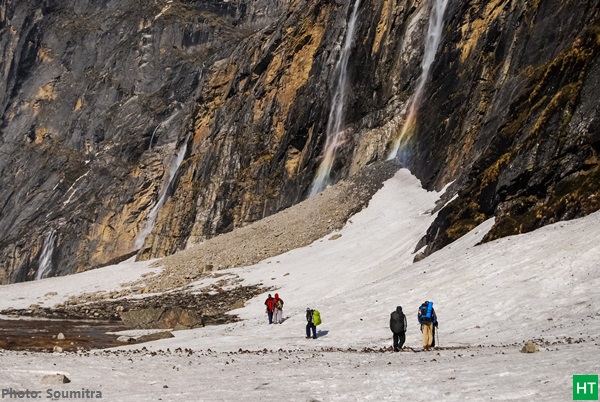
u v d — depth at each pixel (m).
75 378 15.04
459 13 65.19
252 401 12.14
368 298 30.64
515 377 12.91
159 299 53.12
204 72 132.88
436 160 59.91
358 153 72.25
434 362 16.48
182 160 101.69
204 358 19.59
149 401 12.35
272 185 82.75
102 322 44.28
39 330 38.22
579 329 19.58
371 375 14.70
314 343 24.77
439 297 27.25
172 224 88.75
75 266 108.44
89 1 172.38
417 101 68.25
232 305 46.09
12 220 138.00
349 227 59.50
